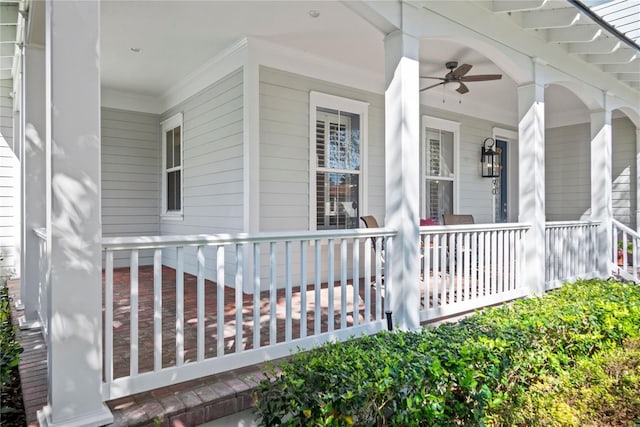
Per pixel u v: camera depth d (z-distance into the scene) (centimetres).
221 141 515
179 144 641
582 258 557
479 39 385
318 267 287
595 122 581
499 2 386
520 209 466
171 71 561
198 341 229
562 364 295
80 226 188
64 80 184
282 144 493
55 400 181
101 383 192
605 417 241
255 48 465
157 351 214
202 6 381
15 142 564
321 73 527
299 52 495
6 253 580
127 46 474
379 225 592
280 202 491
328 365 206
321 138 538
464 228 385
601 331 328
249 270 466
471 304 393
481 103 743
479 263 408
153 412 199
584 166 795
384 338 264
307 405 183
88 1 190
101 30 431
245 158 463
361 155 575
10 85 584
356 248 308
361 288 499
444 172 703
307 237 277
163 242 216
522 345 266
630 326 325
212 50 488
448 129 700
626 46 473
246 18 406
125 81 605
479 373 227
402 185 326
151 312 383
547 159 850
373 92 588
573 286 448
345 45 476
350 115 568
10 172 582
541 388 261
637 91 646
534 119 451
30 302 351
